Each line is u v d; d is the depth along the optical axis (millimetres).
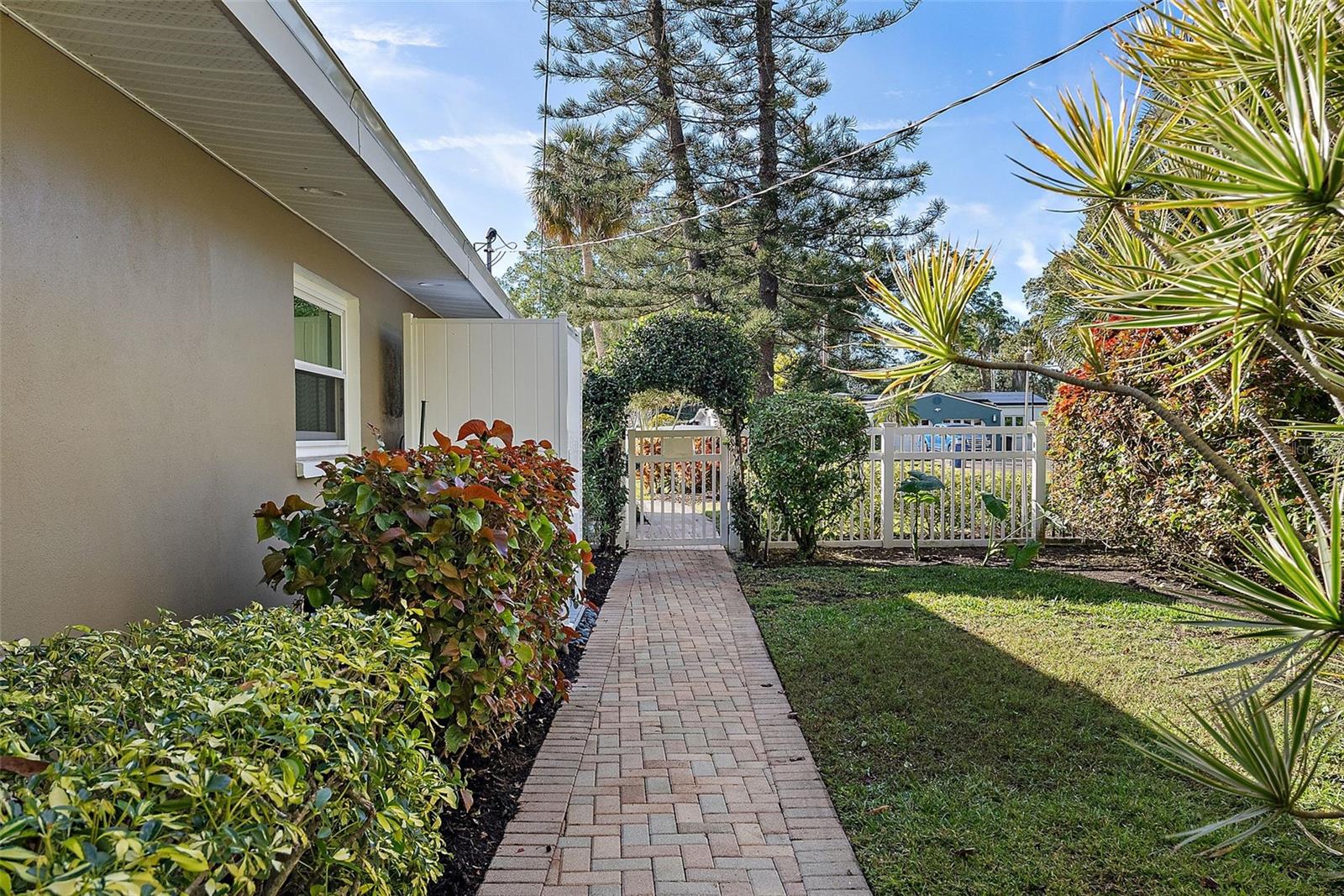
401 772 2059
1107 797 3225
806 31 16578
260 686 1626
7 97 2211
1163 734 1994
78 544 2521
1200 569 1813
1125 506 7477
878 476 10219
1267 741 1768
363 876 1811
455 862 2793
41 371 2359
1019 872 2703
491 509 3426
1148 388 6598
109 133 2660
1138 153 1960
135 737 1422
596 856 2875
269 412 3918
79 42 2371
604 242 17094
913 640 5531
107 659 2002
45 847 1047
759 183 16891
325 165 3432
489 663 3191
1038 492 9828
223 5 2139
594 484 9625
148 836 1177
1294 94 1352
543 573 4242
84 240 2545
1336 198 1333
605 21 16625
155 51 2416
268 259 3896
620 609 6977
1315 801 3096
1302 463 5477
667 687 4832
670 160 17250
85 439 2555
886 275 16141
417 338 6215
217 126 3021
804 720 4160
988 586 7453
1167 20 2076
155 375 2938
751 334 15578
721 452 10484
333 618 2340
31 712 1562
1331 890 2570
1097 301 1759
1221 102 1771
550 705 4508
